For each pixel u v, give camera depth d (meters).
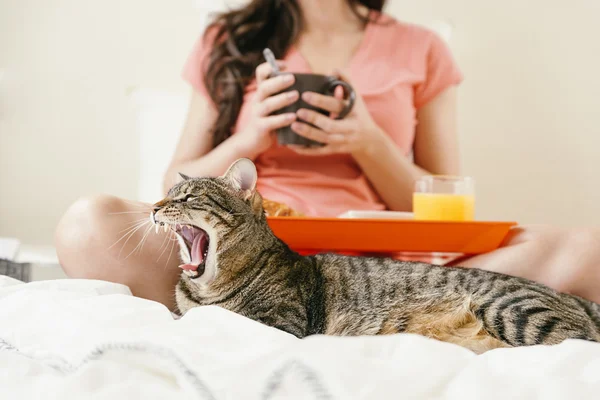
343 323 1.18
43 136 2.47
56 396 0.59
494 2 2.54
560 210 2.56
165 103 2.51
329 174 2.16
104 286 1.16
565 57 2.54
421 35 2.39
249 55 2.31
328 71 2.32
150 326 0.76
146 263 1.29
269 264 1.23
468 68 2.56
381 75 2.28
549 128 2.55
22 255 1.81
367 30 2.37
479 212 2.57
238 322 0.76
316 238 1.33
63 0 2.49
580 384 0.57
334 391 0.54
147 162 2.50
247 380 0.57
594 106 2.54
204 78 2.33
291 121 1.79
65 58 2.49
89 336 0.74
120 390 0.58
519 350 0.69
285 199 2.09
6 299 0.99
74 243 1.26
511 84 2.55
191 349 0.64
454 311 1.16
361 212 1.46
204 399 0.56
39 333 0.84
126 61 2.50
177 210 1.21
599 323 1.15
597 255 1.36
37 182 2.47
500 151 2.56
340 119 1.80
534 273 1.38
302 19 2.37
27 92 2.47
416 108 2.41
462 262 1.43
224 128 2.29
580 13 2.53
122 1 2.49
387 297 1.19
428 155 2.41
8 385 0.66
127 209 1.32
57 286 1.12
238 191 1.29
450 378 0.59
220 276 1.22
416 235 1.31
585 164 2.55
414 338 0.68
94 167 2.49
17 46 2.47
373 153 2.07
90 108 2.48
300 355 0.58
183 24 2.51
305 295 1.20
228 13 2.40
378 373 0.57
